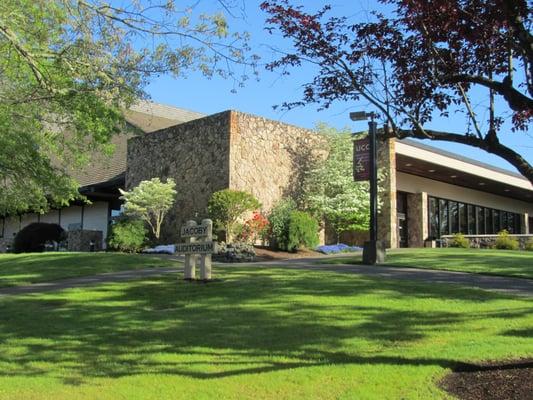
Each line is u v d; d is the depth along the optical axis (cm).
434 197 3381
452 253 1869
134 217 2298
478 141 609
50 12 952
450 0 571
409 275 1308
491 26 592
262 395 567
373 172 1612
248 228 2109
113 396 577
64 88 995
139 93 1064
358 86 702
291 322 855
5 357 729
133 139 2666
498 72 655
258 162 2294
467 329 799
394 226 2391
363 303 964
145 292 1145
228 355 713
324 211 2381
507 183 3494
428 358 664
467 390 562
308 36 697
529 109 598
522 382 573
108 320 915
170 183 2294
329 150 2530
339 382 594
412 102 674
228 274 1344
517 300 985
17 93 1173
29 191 1441
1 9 893
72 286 1275
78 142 1384
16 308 1027
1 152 1253
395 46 669
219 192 2098
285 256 2052
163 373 648
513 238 2714
